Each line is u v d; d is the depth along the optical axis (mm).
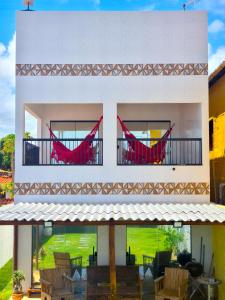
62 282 14328
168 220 11234
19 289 14703
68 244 15242
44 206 13781
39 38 15477
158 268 15109
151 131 18562
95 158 15250
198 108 15680
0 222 11227
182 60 15453
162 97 15320
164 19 15539
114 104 15266
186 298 13797
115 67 15375
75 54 15422
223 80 16250
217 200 16656
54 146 15180
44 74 15383
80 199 14953
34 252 15375
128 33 15492
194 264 14523
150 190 15008
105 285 13508
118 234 15109
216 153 17047
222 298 13859
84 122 18891
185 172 15062
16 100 15289
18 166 15070
